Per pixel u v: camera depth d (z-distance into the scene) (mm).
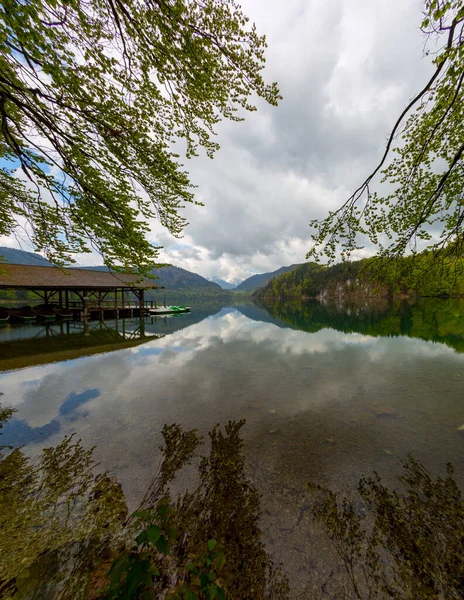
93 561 2471
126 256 6832
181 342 15305
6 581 2199
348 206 5414
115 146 5242
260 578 2406
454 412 5844
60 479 3781
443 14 2691
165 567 2441
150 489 3598
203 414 5965
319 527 2963
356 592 2301
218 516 3119
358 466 4074
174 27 3664
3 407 6344
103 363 10484
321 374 8891
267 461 4230
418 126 4945
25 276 24500
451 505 3264
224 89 4637
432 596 2262
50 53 3461
